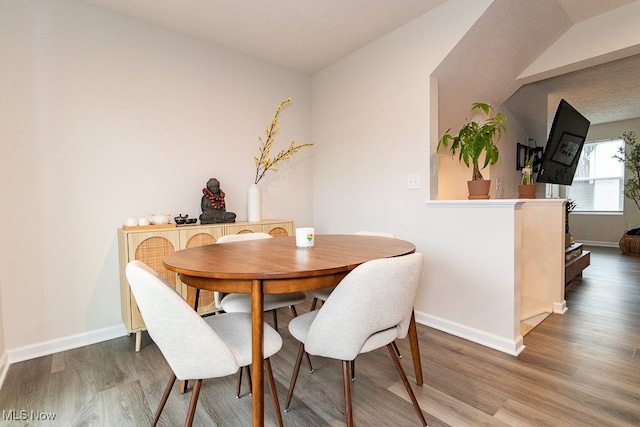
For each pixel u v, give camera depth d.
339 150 3.15
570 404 1.44
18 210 1.93
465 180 3.28
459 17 2.16
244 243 1.80
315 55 2.99
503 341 1.97
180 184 2.57
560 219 2.59
